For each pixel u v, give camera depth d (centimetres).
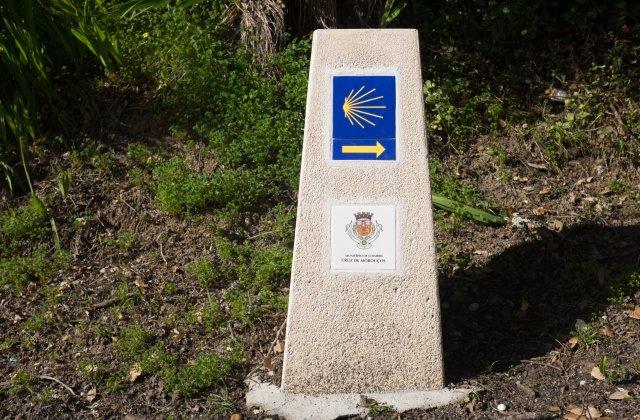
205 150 254
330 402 178
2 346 202
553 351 193
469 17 294
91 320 209
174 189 240
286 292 216
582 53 285
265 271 218
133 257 230
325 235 179
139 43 276
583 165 261
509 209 244
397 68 179
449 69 283
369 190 179
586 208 243
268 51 273
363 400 178
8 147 255
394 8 292
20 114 258
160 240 234
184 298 215
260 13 274
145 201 244
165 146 258
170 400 185
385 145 179
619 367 185
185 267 225
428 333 179
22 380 191
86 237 237
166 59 273
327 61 179
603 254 223
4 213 244
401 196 179
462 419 173
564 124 265
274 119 260
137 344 199
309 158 179
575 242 228
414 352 179
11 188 246
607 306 204
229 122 258
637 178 254
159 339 203
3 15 255
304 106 263
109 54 268
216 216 239
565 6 296
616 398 177
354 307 179
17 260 227
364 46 179
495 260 223
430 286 179
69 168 253
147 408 183
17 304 216
